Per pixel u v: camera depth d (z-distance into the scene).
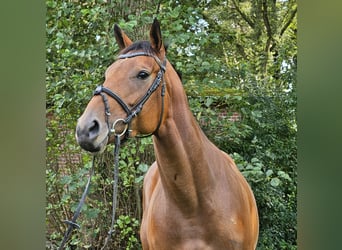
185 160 2.17
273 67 6.18
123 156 4.47
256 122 5.36
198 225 2.26
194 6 5.80
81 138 1.85
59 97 4.30
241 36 7.24
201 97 4.76
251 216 2.66
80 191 4.82
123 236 4.83
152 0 4.95
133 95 2.00
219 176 2.36
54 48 4.56
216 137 5.11
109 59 4.38
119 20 4.55
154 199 2.47
